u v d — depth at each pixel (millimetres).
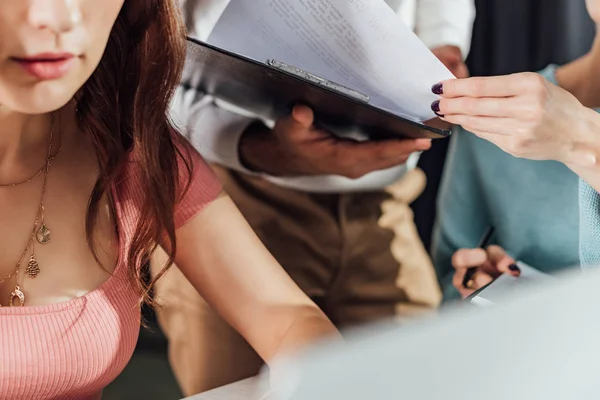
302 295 1273
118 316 1063
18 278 1023
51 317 997
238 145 1696
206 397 1040
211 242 1254
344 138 1558
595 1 1493
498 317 219
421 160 2346
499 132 1158
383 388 208
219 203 1267
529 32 2291
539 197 1630
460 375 209
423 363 211
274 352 1213
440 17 1791
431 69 1184
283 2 1164
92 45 906
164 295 1861
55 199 1069
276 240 1848
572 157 1167
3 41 844
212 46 1149
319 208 1826
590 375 210
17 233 1035
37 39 845
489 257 1602
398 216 1929
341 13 1149
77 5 868
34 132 1058
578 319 217
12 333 970
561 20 2234
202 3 1456
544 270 1652
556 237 1628
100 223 1100
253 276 1253
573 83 1603
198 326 1846
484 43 2340
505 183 1664
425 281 1973
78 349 1008
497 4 2295
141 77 1088
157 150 1107
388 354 214
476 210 1743
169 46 1076
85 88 1100
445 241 1773
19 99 883
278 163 1678
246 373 1843
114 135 1124
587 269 241
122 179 1136
